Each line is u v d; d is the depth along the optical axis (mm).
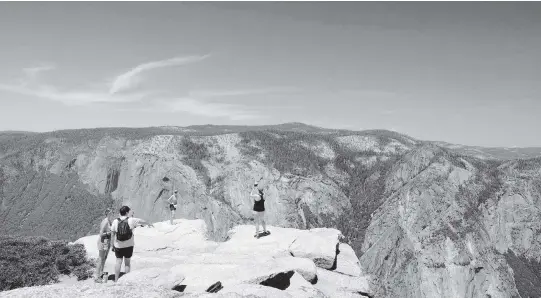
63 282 15008
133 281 12711
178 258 17344
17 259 15797
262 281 13805
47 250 16953
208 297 11297
